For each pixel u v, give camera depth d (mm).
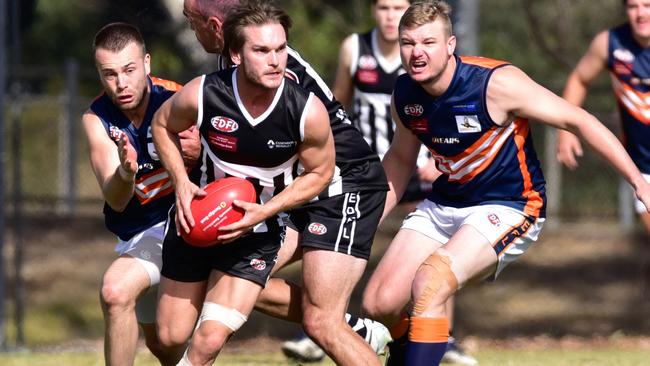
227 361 26953
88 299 48000
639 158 27828
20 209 35594
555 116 17516
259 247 16891
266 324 44344
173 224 17344
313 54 52156
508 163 18203
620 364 25625
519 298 50125
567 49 53719
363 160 18000
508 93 17562
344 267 17328
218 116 15961
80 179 53344
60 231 53625
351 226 17562
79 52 63656
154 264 18031
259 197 16734
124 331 17625
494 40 58062
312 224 17531
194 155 17281
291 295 18406
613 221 54156
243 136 15977
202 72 41156
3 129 33031
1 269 33219
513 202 18422
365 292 18422
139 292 17828
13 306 46188
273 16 15375
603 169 55406
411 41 17438
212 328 16359
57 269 50375
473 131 17938
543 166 53219
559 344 37344
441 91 17828
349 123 18094
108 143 18172
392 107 18703
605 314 48031
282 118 15820
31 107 55938
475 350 33594
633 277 51875
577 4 54875
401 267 18375
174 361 18656
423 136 18469
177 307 17391
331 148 16297
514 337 42312
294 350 26031
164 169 18328
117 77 17609
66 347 35312
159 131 16641
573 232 54875
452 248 17672
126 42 17656
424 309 17219
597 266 52656
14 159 35375
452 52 17750
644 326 46406
